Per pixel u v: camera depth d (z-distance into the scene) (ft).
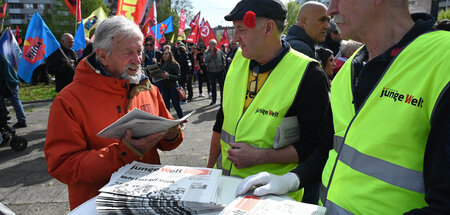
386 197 2.90
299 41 7.72
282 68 4.95
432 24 3.05
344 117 3.54
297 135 4.94
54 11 133.39
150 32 26.89
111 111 4.90
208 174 4.12
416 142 2.74
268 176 3.84
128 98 5.19
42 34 17.37
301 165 4.27
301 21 8.30
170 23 37.58
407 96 2.80
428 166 2.52
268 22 4.76
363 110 3.15
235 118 5.24
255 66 5.27
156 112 5.76
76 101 4.67
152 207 3.42
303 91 4.79
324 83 4.92
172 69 19.97
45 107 27.68
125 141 4.34
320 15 8.00
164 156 13.80
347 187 3.25
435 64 2.66
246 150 4.75
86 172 4.33
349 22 3.37
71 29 133.18
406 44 3.02
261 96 4.96
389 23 3.19
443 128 2.39
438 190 2.37
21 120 20.08
